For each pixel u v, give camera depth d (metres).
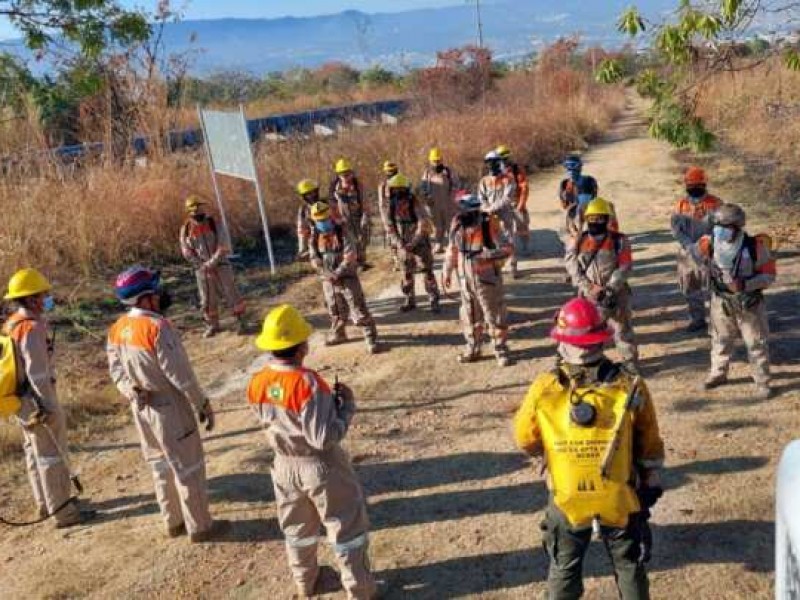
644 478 3.75
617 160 20.91
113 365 5.12
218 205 12.84
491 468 6.07
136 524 5.76
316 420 4.16
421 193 12.62
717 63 7.30
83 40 10.90
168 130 15.23
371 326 8.72
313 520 4.61
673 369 7.48
